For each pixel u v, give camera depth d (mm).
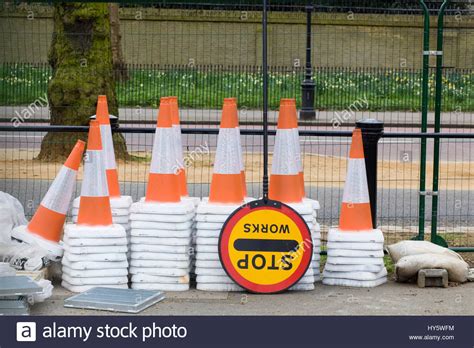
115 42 36844
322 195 20547
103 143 12594
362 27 43656
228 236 11469
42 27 30000
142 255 11648
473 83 34844
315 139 30875
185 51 40125
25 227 12047
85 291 11148
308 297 11391
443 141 32281
